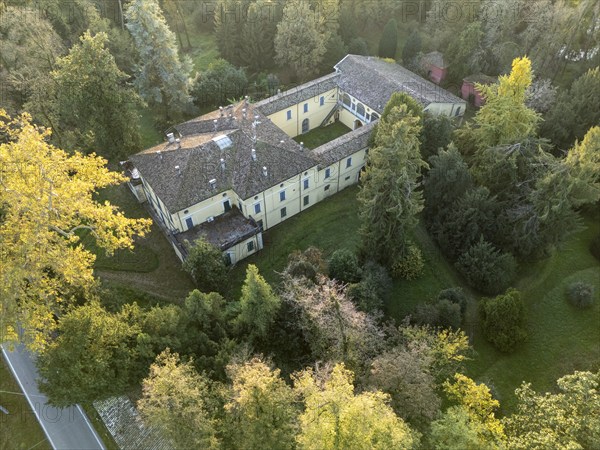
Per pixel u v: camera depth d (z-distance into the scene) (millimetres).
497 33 78438
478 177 56094
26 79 60875
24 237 35844
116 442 39000
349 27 86938
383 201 45500
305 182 57969
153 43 66188
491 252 51406
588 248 57781
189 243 48906
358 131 63188
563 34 71312
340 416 30016
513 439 32344
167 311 38688
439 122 58062
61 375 33531
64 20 77062
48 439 39062
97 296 41062
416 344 39031
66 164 40406
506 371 46188
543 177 49000
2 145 37844
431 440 32469
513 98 52969
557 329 49438
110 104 55219
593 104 62156
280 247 56781
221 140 55125
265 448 30656
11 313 34094
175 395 31500
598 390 36875
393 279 52938
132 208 60281
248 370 32438
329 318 38469
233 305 44469
